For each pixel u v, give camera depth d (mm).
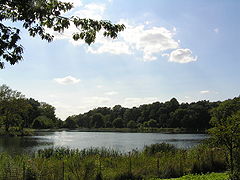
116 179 14109
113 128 147625
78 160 16094
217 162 16922
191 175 14469
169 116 130125
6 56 5574
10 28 5535
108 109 192500
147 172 15117
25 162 13875
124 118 158000
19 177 12391
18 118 77188
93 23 6535
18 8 5641
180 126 120188
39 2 5637
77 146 42469
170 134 92000
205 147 18969
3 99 71875
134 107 164250
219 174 14516
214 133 11688
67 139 61500
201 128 114312
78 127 154625
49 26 6371
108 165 16562
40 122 108125
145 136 77750
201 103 128750
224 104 50719
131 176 14500
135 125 144000
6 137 64375
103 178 13656
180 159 16719
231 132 11070
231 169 11555
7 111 72812
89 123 160625
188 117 115312
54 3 6219
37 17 5867
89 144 47062
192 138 65625
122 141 55312
